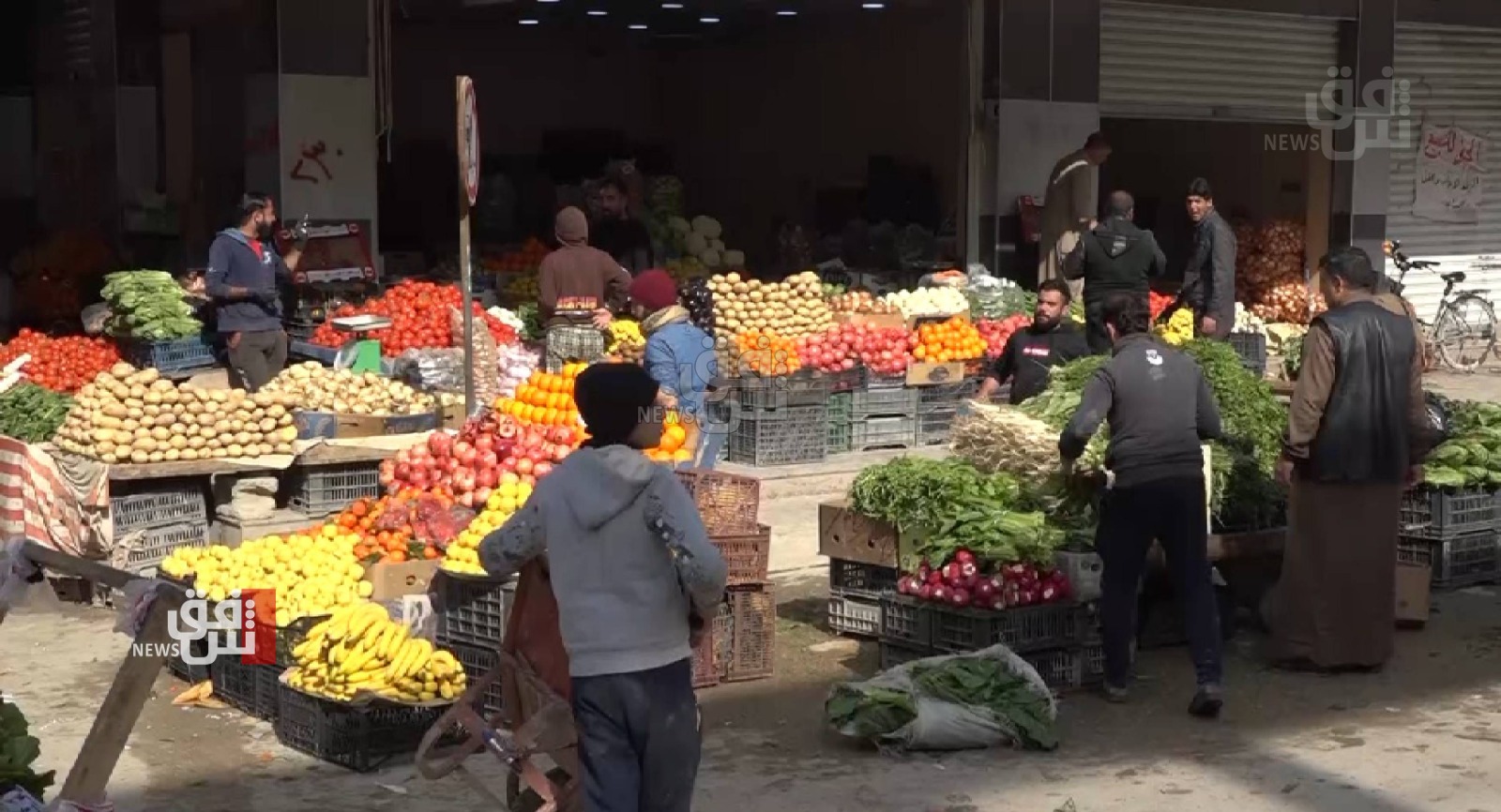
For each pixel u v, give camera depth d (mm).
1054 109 17734
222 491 9805
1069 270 12719
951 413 13984
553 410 9828
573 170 24938
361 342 12367
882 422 13633
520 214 23734
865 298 14641
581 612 4859
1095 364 9219
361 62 14203
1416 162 21953
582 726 4891
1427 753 7023
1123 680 7758
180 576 7766
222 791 6535
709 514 7984
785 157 24188
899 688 7094
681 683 4914
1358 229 21203
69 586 9609
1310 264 21281
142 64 14789
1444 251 22438
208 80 14312
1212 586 7824
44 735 7184
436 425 11172
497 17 22656
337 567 7684
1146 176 24266
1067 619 7895
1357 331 8008
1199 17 19484
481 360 12383
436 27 24000
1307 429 8055
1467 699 7848
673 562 4891
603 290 11984
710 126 25734
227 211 14242
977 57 17531
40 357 12461
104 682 8016
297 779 6691
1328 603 8195
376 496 10109
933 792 6488
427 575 7938
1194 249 13539
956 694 7145
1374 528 8180
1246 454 9086
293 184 13938
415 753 6953
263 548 7887
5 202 16641
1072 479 8352
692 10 21906
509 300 15945
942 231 19203
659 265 16859
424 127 24094
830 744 7125
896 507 8289
